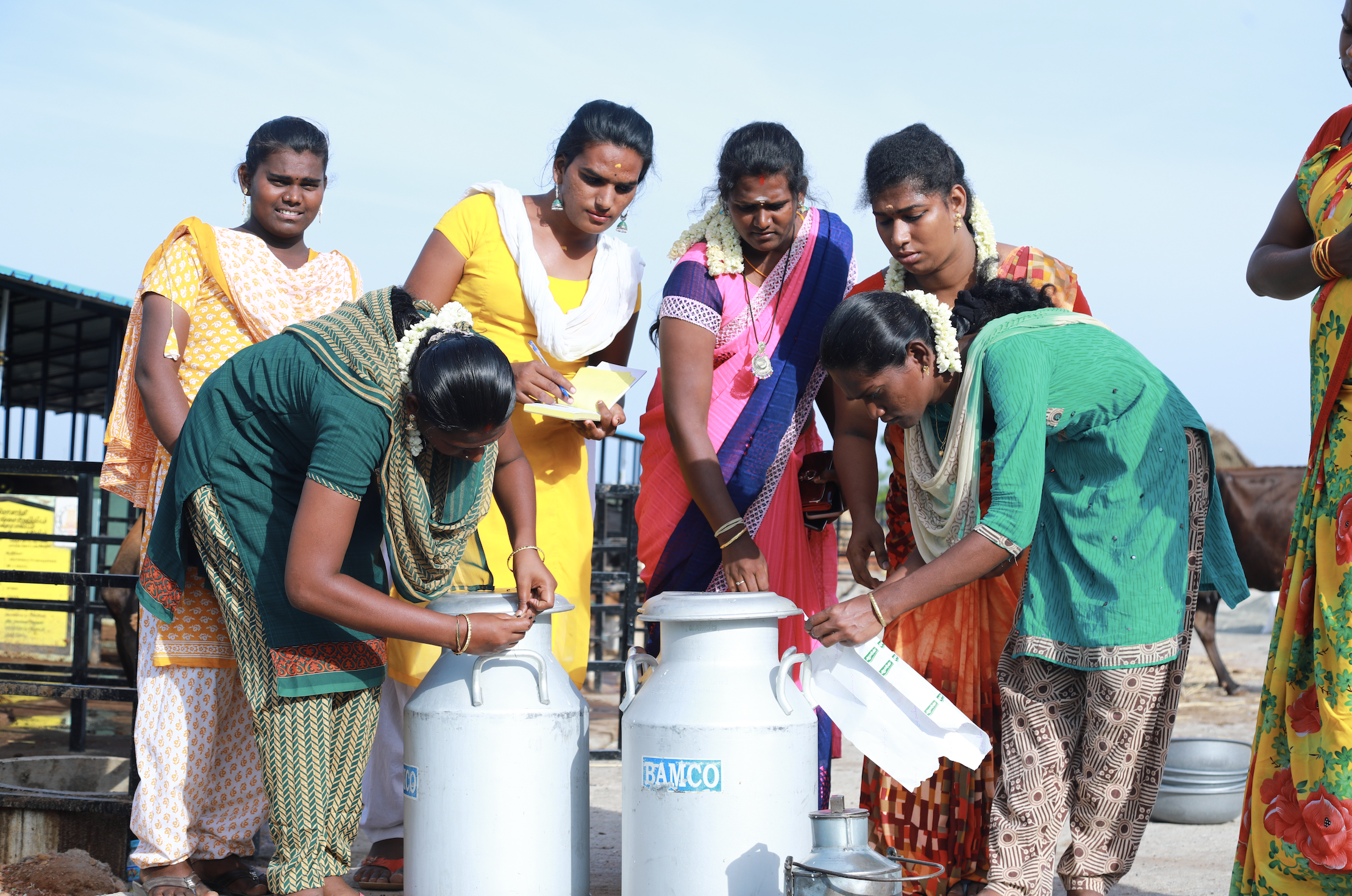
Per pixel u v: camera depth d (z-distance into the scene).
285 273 3.79
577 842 3.07
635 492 5.92
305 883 3.02
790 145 3.48
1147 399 2.92
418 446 2.86
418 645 3.60
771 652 3.00
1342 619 2.55
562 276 3.92
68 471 3.88
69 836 3.79
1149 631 2.86
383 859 3.65
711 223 3.71
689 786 2.82
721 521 3.49
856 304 2.97
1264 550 9.47
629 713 2.97
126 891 3.57
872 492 3.63
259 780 3.52
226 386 3.04
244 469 3.01
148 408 3.51
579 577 3.88
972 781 3.35
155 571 3.24
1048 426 2.89
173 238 3.65
